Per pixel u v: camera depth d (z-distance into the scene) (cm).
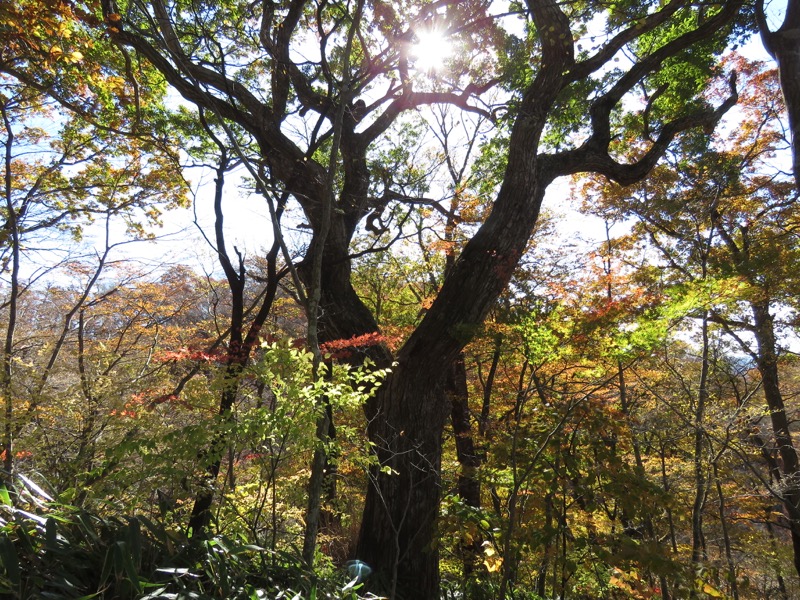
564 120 1042
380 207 911
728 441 888
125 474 390
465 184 1224
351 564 610
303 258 755
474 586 664
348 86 537
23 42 547
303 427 407
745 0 806
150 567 303
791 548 1222
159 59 689
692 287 593
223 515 489
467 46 833
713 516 1103
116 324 1126
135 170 1049
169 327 1016
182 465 423
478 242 717
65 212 1061
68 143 1021
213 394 500
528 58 909
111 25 639
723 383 1203
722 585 973
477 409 1189
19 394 502
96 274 911
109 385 527
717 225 1224
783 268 923
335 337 735
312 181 743
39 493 340
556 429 459
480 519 467
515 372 970
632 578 464
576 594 619
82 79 682
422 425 677
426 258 1243
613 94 892
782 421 1262
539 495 468
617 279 869
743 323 1177
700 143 1121
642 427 923
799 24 805
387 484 650
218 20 762
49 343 739
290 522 652
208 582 309
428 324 688
